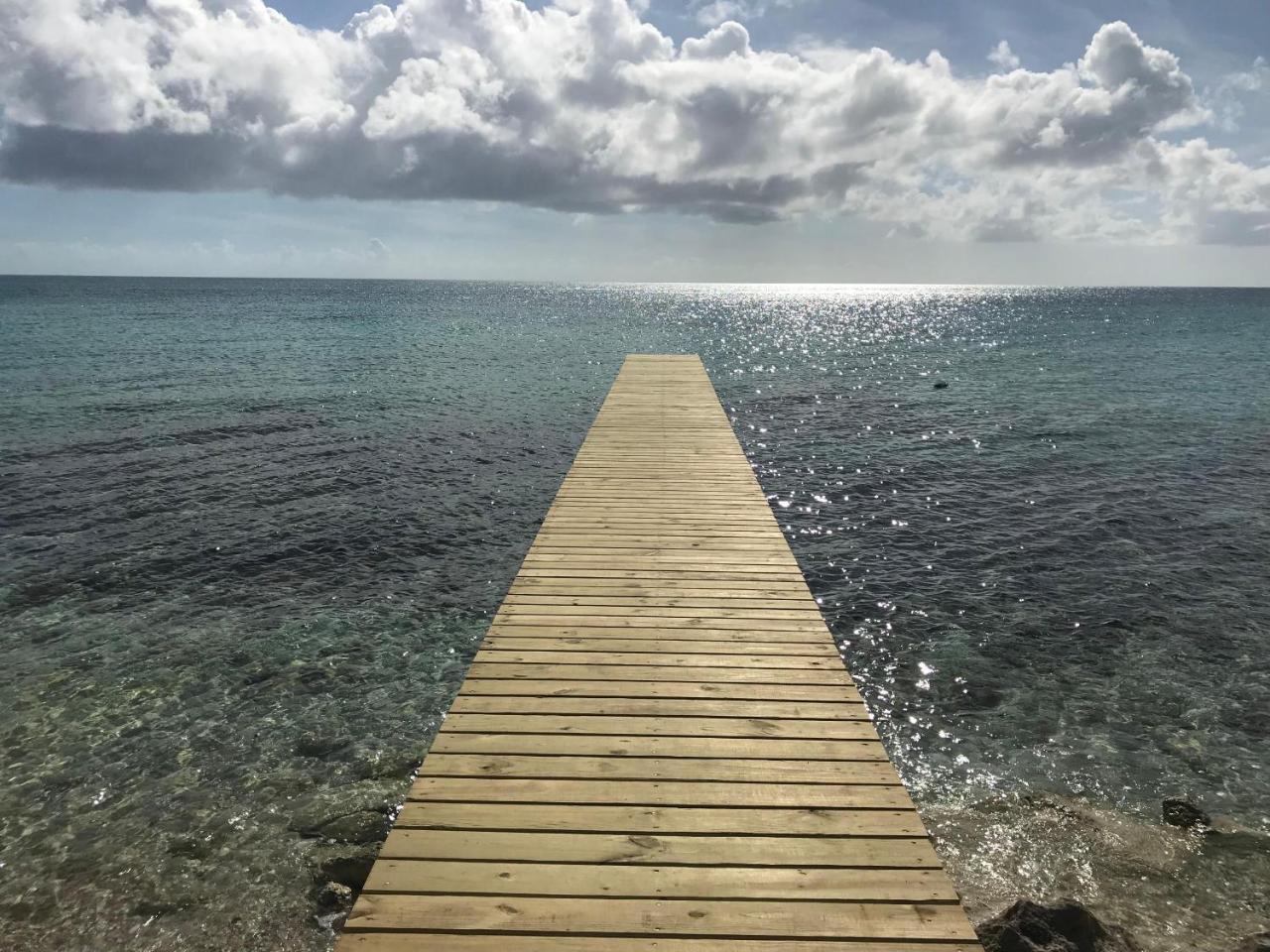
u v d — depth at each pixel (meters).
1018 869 5.91
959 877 5.84
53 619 9.82
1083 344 51.12
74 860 5.93
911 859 3.37
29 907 5.49
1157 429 22.09
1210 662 8.98
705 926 2.97
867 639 9.55
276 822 6.39
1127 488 16.06
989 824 6.40
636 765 4.01
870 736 4.32
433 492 15.55
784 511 14.63
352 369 33.06
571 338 51.31
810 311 106.50
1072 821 6.40
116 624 9.74
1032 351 46.19
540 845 3.40
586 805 3.68
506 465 17.69
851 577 11.42
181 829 6.29
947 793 6.82
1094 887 5.74
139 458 17.41
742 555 7.16
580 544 7.44
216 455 17.86
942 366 38.22
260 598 10.59
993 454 19.08
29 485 15.20
